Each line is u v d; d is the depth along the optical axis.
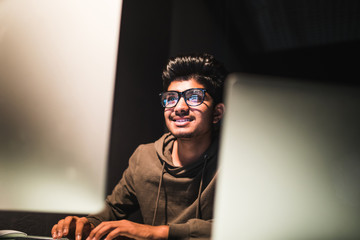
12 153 0.84
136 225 0.85
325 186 0.47
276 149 0.48
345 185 0.47
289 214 0.47
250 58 3.23
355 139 0.47
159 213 1.12
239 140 0.49
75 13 0.92
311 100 0.48
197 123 1.01
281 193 0.48
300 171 0.48
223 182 0.49
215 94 1.06
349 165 0.47
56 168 0.85
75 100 0.87
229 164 0.49
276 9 2.68
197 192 1.08
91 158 0.87
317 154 0.48
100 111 0.88
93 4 0.93
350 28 2.85
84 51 0.91
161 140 1.19
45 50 0.87
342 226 0.47
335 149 0.48
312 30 2.92
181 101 1.01
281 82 0.49
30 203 0.84
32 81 0.85
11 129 0.84
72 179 0.85
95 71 0.91
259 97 0.49
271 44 3.17
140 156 1.23
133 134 1.78
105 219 1.12
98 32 0.93
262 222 0.48
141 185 1.17
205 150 1.09
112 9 0.96
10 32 0.87
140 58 1.88
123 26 1.65
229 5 2.67
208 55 1.11
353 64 3.06
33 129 0.84
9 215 1.18
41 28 0.88
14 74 0.85
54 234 0.91
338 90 0.48
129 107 1.73
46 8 0.89
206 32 2.61
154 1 2.10
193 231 0.85
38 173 0.84
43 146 0.84
